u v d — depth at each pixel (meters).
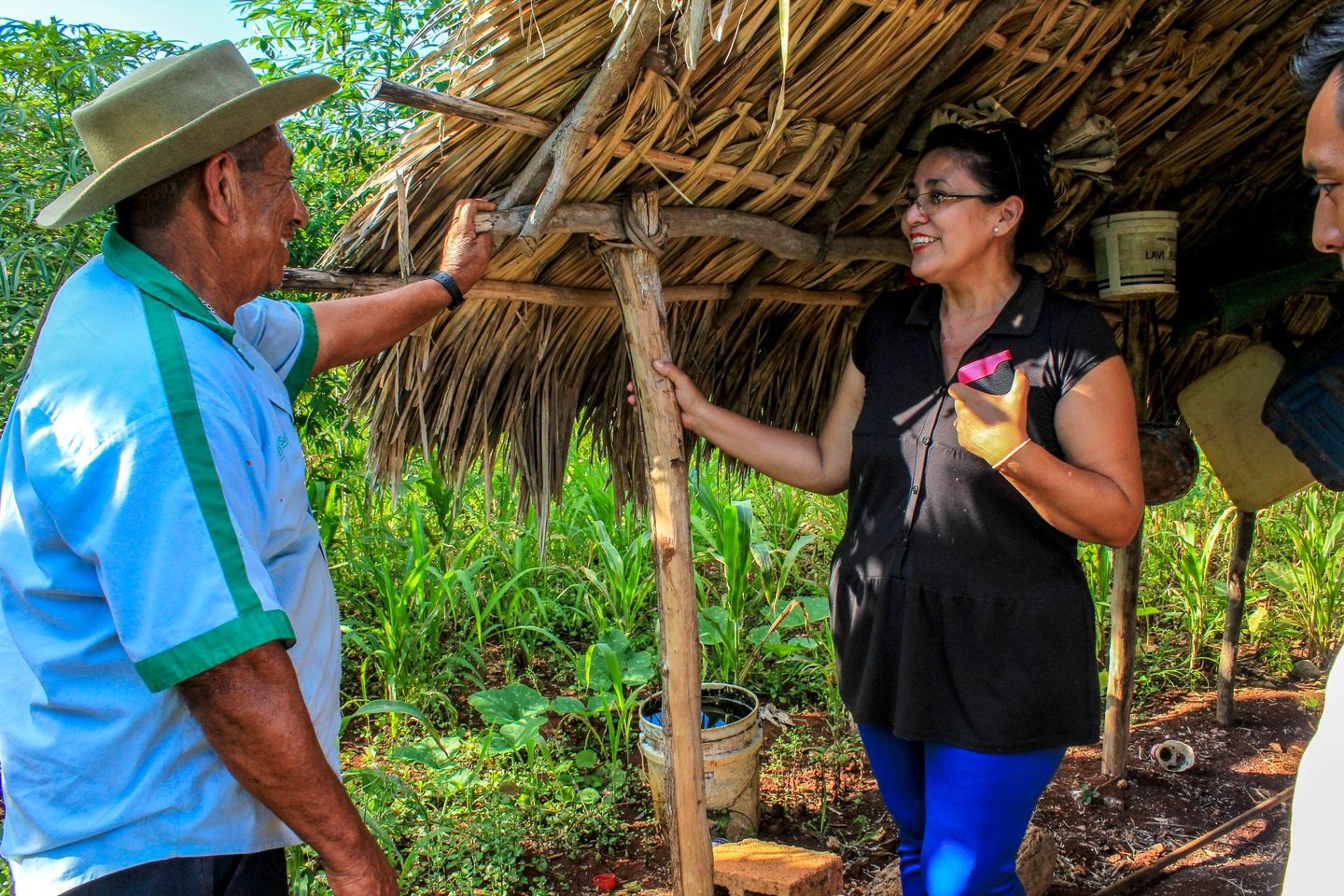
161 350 1.24
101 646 1.27
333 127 4.75
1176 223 2.44
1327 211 1.05
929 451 1.79
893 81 1.94
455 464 2.22
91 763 1.29
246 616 1.18
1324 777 0.76
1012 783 1.74
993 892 1.78
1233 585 3.60
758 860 2.48
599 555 4.70
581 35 1.60
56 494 1.21
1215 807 3.13
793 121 1.92
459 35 1.59
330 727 1.54
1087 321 1.73
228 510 1.22
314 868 2.59
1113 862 2.85
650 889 2.66
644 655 3.58
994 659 1.73
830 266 2.39
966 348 1.81
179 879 1.30
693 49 1.32
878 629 1.83
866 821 2.99
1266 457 2.80
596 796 3.00
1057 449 1.74
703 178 1.92
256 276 1.45
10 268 2.90
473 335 2.07
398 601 3.61
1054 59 2.07
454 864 2.73
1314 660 4.27
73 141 3.11
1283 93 2.47
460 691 3.88
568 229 1.80
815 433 2.87
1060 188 2.28
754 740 2.85
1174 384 3.32
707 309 2.37
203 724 1.21
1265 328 3.08
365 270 1.90
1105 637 4.31
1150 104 2.33
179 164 1.30
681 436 2.00
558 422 2.32
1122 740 3.22
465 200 1.81
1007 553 1.73
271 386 1.48
